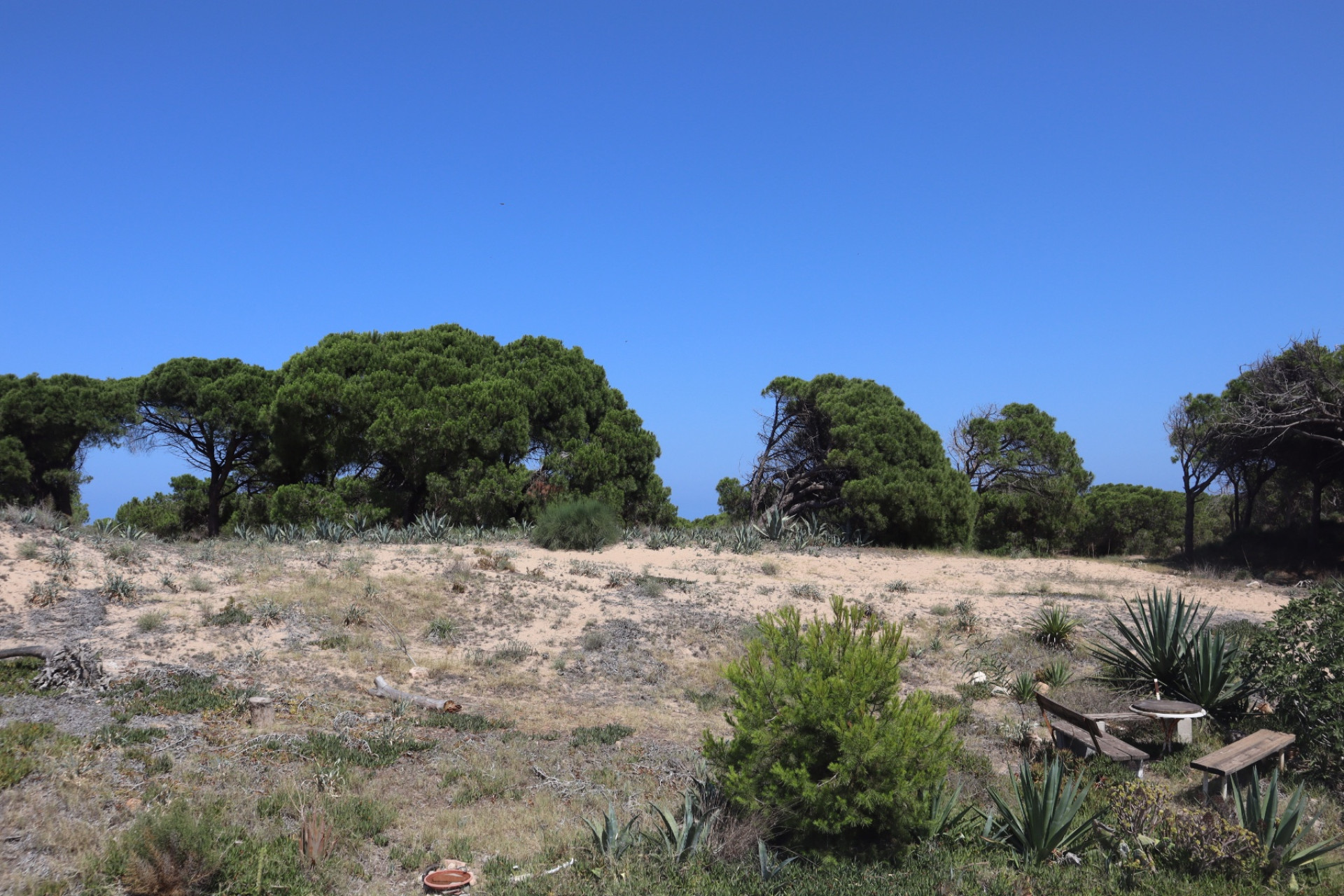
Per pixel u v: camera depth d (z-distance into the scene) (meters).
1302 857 6.25
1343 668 8.62
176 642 11.75
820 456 33.59
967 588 19.30
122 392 31.62
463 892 6.17
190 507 35.41
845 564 21.39
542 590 16.53
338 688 11.12
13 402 29.80
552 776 8.75
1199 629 10.66
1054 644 14.58
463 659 12.96
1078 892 6.04
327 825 6.75
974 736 10.38
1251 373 27.28
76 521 18.17
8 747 7.53
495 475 26.12
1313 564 25.56
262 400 30.27
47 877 5.59
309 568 16.25
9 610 11.84
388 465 27.55
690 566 19.97
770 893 6.00
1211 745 9.50
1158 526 38.78
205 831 6.04
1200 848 6.39
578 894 6.00
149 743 8.34
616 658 13.52
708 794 7.53
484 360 30.42
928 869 6.43
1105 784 8.21
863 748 6.48
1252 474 31.48
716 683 12.84
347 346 28.86
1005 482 35.16
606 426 30.28
